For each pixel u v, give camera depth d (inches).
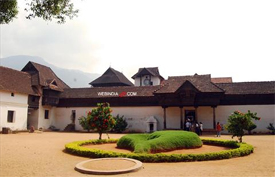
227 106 1244.5
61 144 663.8
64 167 367.6
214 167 367.9
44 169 352.2
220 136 987.9
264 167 366.9
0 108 1105.4
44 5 326.3
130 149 552.4
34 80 1355.8
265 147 602.9
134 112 1365.7
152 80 2020.2
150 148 489.1
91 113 706.2
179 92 1224.8
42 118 1374.3
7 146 596.4
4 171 337.1
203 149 563.2
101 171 319.3
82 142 618.5
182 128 1214.3
